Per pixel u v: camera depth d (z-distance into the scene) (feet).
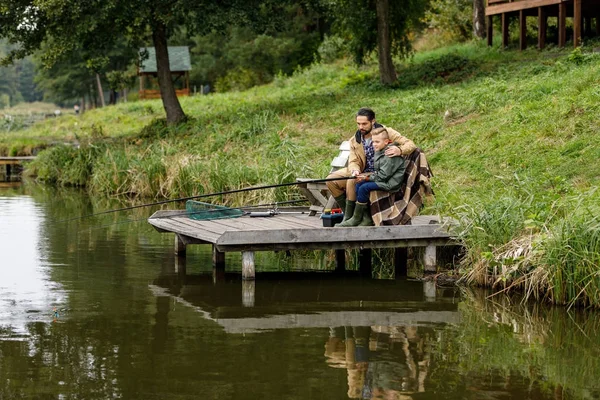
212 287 34.63
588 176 42.57
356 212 36.17
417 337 26.96
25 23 89.15
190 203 42.47
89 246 45.42
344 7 90.53
